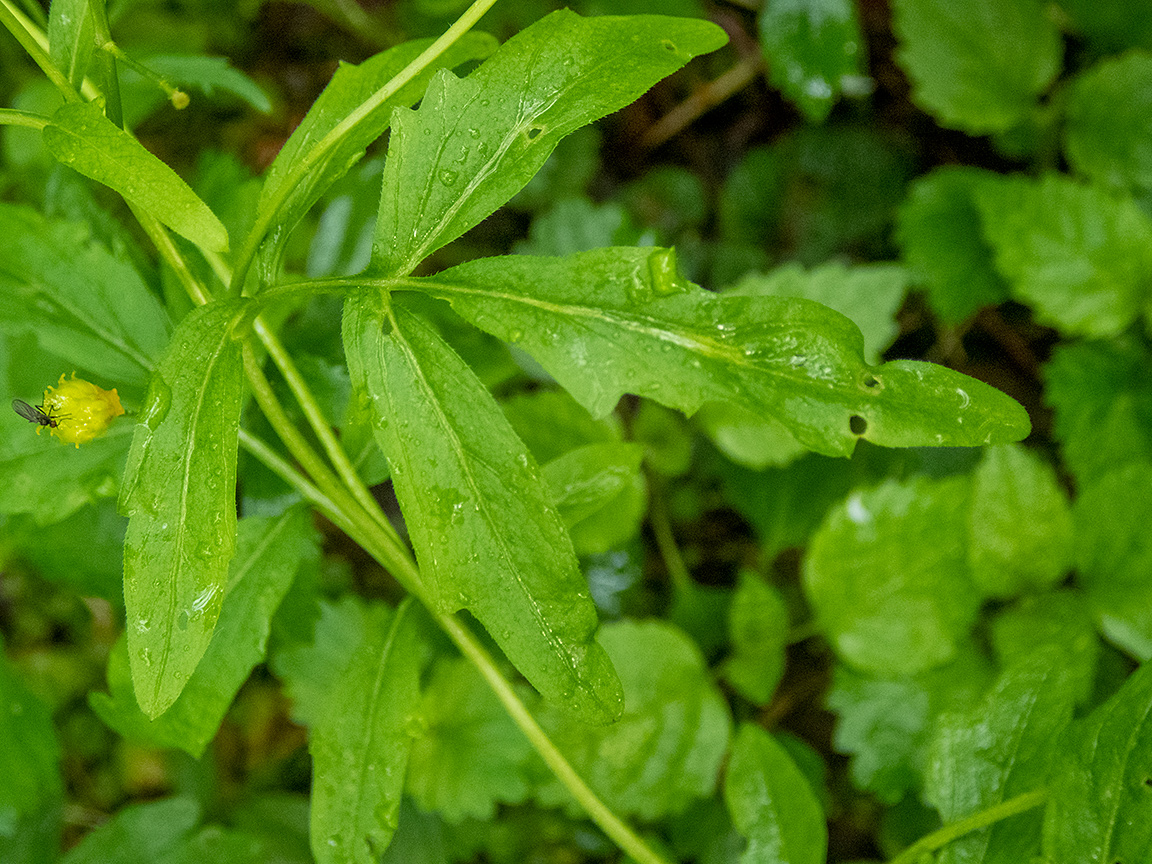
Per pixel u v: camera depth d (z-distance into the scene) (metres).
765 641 0.38
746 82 0.51
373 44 0.49
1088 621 0.36
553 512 0.27
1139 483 0.36
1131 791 0.29
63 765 0.43
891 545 0.38
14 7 0.28
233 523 0.26
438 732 0.37
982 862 0.30
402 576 0.30
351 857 0.29
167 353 0.27
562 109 0.27
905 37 0.45
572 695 0.27
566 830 0.40
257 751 0.43
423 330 0.27
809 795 0.31
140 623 0.26
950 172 0.46
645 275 0.27
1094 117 0.44
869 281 0.40
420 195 0.27
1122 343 0.42
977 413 0.26
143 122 0.47
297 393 0.30
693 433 0.45
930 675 0.38
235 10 0.48
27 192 0.36
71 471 0.30
